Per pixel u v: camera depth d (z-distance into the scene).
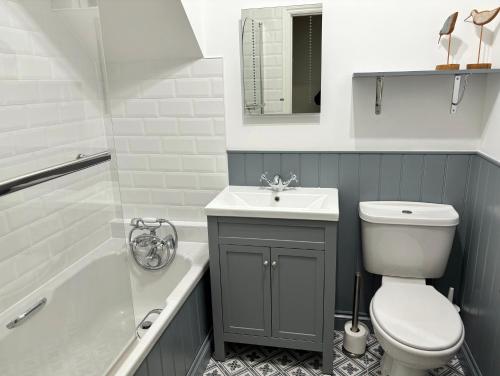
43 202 1.85
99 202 1.94
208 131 2.29
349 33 2.01
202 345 2.13
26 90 1.74
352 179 2.20
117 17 1.98
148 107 2.32
